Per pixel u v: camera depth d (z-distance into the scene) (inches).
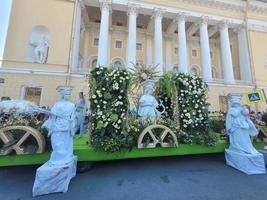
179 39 733.3
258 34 828.6
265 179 164.4
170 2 745.0
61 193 135.2
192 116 212.4
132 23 690.2
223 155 244.2
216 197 132.0
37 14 614.2
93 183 154.2
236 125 194.4
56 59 588.1
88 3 696.4
